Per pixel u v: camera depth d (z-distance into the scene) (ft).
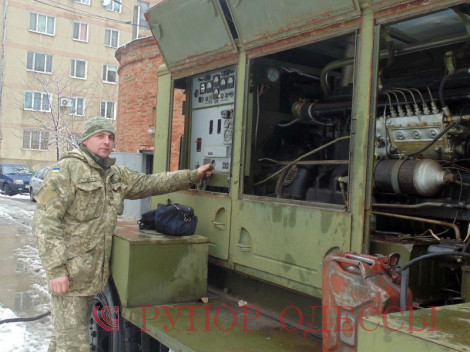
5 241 33.37
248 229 10.48
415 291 8.09
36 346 15.60
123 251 10.76
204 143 13.05
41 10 98.78
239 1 10.41
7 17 96.07
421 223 9.86
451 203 9.12
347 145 11.25
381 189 9.78
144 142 42.68
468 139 9.52
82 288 10.20
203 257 11.39
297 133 13.01
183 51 12.94
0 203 58.03
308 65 12.57
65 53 101.24
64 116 79.46
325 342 7.21
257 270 10.26
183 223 11.28
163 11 12.85
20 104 97.30
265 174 12.02
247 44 10.78
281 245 9.58
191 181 11.91
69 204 10.16
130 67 43.91
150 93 42.04
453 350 4.33
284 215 9.55
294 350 8.39
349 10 8.39
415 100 9.89
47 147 100.58
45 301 20.47
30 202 60.85
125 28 106.42
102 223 10.53
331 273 7.11
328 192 10.68
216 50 11.70
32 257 28.58
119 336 11.24
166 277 10.93
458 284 8.60
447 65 9.89
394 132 9.91
